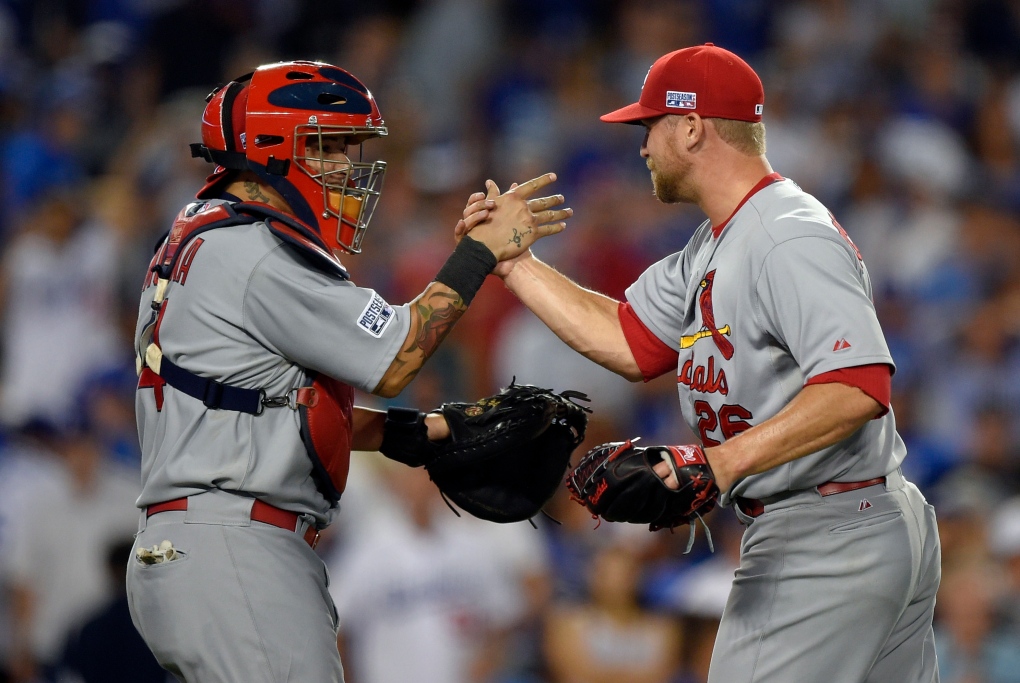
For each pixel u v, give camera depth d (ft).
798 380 51.42
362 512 99.86
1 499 104.83
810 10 176.04
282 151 52.03
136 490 106.32
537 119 159.53
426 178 151.12
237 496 50.34
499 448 56.34
